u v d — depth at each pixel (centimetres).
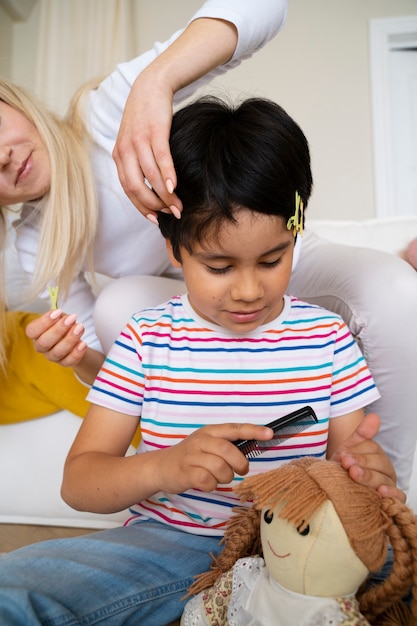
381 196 370
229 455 68
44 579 72
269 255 76
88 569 75
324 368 89
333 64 370
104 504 79
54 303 98
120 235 124
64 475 86
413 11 366
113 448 87
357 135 371
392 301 106
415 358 106
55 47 340
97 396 88
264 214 73
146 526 88
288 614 63
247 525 75
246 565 71
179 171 77
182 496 86
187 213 76
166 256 130
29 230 126
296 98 372
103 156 120
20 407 135
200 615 71
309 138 373
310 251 134
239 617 67
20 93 115
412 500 126
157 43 113
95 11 340
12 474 137
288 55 370
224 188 73
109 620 73
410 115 390
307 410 73
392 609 68
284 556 64
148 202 80
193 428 86
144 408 88
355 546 62
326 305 120
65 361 98
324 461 68
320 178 374
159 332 90
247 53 102
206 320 90
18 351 137
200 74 92
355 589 65
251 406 86
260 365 88
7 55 363
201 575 75
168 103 83
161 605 78
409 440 113
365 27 370
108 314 117
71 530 135
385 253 120
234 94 367
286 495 63
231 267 77
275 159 75
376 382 109
